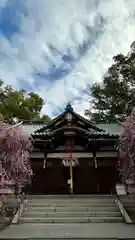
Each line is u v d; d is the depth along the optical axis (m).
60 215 9.30
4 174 6.70
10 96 33.56
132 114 7.88
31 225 8.20
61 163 14.38
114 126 18.22
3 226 7.82
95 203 10.65
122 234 6.81
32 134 13.73
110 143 14.04
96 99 31.70
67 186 14.15
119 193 11.51
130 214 9.19
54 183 14.23
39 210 9.83
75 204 10.52
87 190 14.02
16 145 7.68
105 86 30.17
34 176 14.21
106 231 7.21
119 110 28.89
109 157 14.17
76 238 6.45
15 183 8.34
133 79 28.66
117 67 29.28
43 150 14.44
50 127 14.62
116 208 9.97
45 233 7.02
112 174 14.12
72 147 14.40
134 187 8.66
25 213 9.45
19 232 7.16
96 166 13.72
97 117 30.56
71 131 13.78
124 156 8.35
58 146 14.72
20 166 7.93
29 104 35.16
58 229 7.54
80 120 14.66
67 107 14.77
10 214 9.17
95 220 8.78
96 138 13.84
